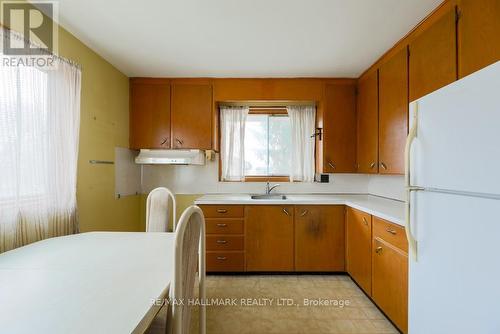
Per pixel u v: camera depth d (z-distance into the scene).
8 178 1.40
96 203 2.30
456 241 1.01
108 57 2.40
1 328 0.70
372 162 2.53
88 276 1.05
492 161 0.86
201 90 2.95
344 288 2.42
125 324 0.73
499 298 0.84
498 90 0.85
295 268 2.69
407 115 1.96
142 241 1.57
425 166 1.18
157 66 2.61
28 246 1.46
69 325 0.72
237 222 2.70
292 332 1.78
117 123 2.68
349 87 2.92
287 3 1.60
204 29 1.91
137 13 1.71
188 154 2.94
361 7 1.64
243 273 2.75
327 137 2.91
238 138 3.22
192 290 1.00
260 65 2.58
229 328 1.82
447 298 1.05
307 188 3.22
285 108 3.25
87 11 1.68
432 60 1.69
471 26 1.38
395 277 1.75
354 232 2.47
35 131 1.57
